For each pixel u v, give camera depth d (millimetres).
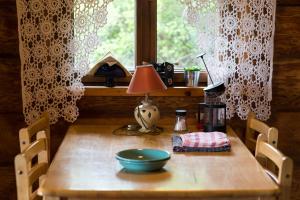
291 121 2783
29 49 2555
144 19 2748
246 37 2578
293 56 2723
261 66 2615
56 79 2592
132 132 2480
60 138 2736
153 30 2754
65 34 2541
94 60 2820
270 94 2639
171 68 2707
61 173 1863
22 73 2564
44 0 2510
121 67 2701
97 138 2379
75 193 1685
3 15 2631
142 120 2477
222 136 2260
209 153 2133
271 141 2221
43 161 2188
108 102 2734
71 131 2508
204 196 1683
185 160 2025
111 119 2699
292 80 2740
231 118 2746
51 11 2520
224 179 1790
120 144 2275
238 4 2543
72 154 2115
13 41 2656
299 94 2756
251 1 2547
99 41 2539
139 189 1692
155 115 2479
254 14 2562
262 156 2145
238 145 2268
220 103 2498
